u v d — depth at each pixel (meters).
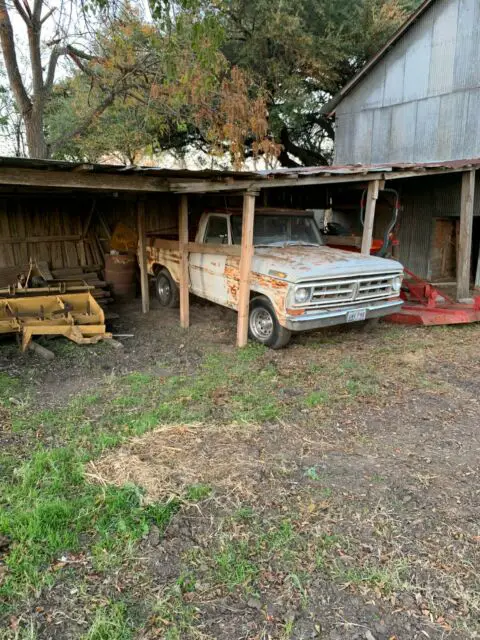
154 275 9.09
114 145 13.47
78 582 2.31
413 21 11.62
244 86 11.57
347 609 2.19
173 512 2.83
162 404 4.43
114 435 3.80
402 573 2.39
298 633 2.06
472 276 12.11
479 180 10.66
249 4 13.55
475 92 10.62
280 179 6.01
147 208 9.84
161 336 6.99
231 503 2.92
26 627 2.06
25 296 7.26
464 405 4.52
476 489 3.12
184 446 3.63
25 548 2.50
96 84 12.27
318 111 16.42
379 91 12.88
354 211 13.49
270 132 15.12
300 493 3.04
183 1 7.82
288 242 7.20
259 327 6.42
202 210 8.05
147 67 11.20
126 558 2.46
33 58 11.02
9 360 5.75
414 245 12.11
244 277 6.11
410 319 7.40
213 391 4.80
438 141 11.49
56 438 3.76
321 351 6.13
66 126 13.95
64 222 8.93
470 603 2.21
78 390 4.85
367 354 6.03
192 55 9.34
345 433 3.93
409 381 5.12
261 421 4.11
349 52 14.88
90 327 6.44
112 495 2.94
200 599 2.22
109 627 2.05
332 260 6.10
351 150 13.89
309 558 2.48
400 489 3.10
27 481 3.07
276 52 14.49
